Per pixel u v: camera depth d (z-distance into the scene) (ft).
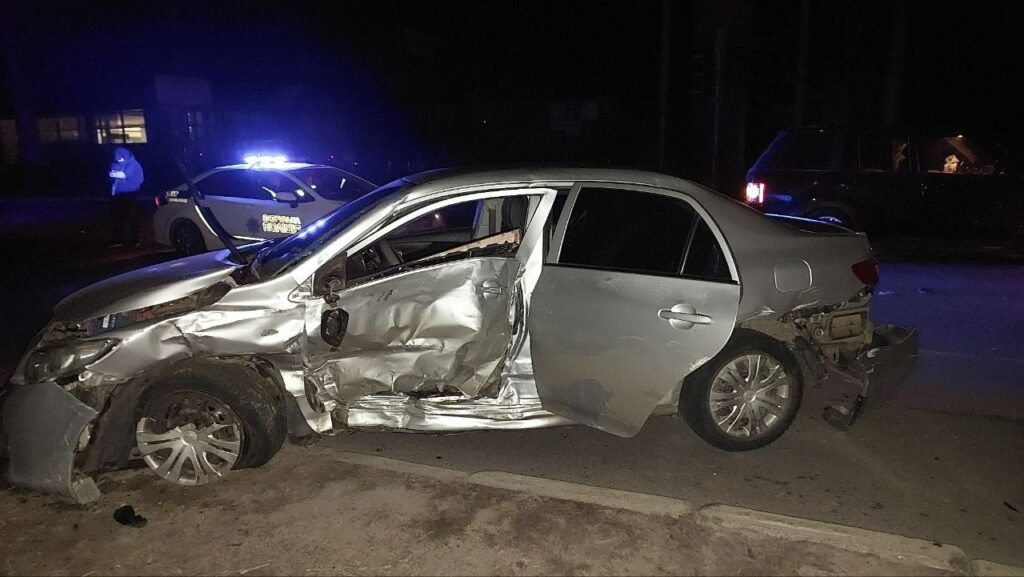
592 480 14.12
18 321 26.40
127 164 41.88
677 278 13.71
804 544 11.56
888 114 58.08
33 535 12.10
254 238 32.42
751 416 14.80
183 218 35.29
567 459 15.01
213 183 34.17
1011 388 18.66
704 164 52.39
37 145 88.63
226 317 13.17
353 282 13.62
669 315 13.50
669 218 14.20
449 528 12.09
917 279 30.71
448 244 18.90
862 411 15.81
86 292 14.74
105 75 83.71
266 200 32.22
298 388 13.44
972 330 23.54
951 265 33.68
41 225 53.57
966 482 13.87
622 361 13.69
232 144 81.92
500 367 14.01
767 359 14.74
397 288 13.47
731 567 11.05
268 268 14.32
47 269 35.94
